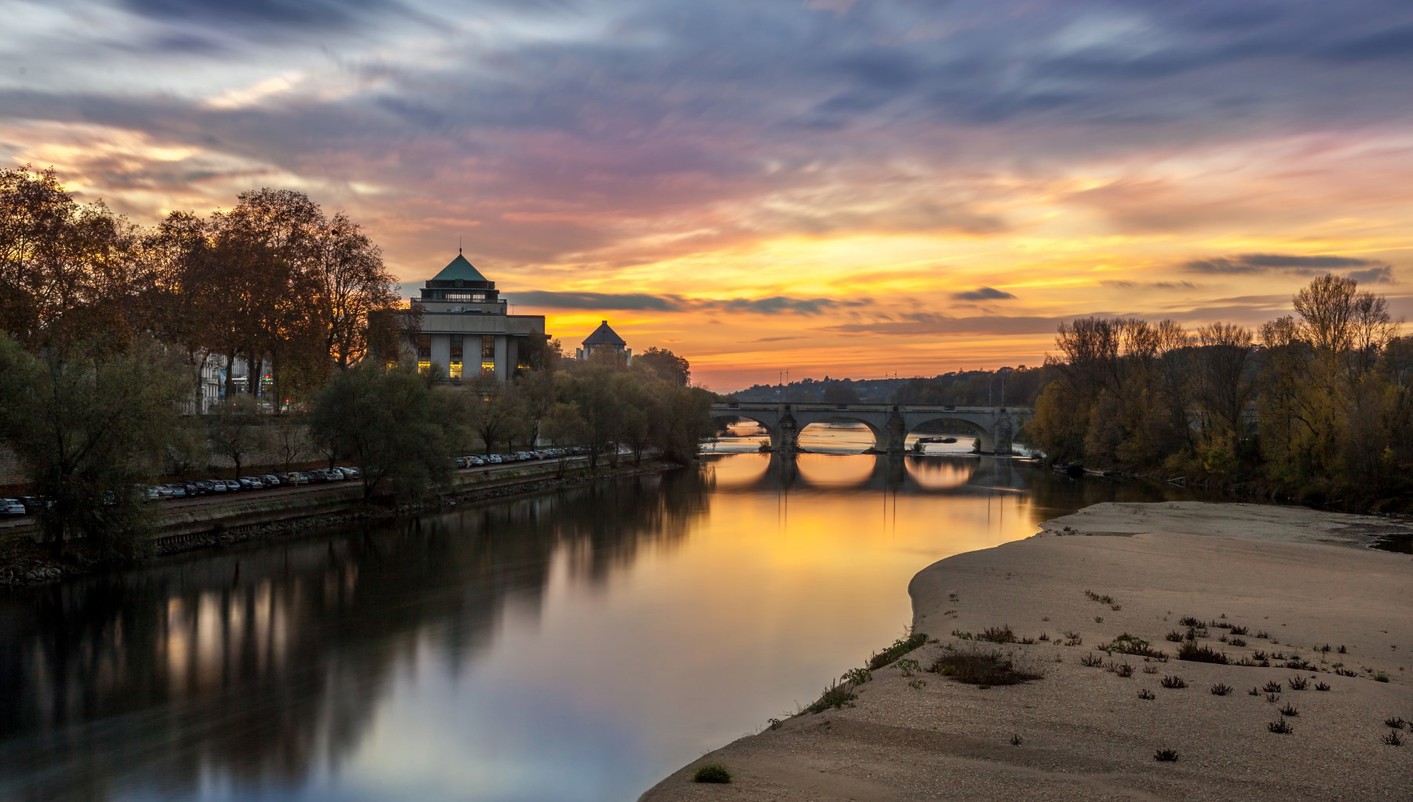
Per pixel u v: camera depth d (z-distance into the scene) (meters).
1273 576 71.00
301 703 44.78
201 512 85.88
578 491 145.62
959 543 94.81
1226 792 28.02
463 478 130.88
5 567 66.31
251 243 117.38
